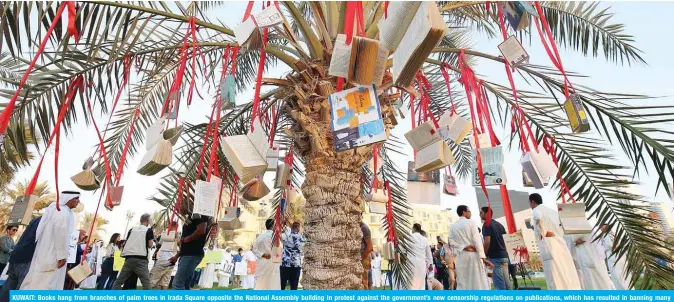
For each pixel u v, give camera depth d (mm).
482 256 4285
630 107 2438
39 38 1800
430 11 1067
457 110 4211
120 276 4762
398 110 2859
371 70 1476
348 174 2186
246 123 3957
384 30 1361
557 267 4066
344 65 1491
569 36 3252
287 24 2418
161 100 3764
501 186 1862
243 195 2535
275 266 5055
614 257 4816
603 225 2574
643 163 2365
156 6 2477
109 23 2033
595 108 2611
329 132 2172
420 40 1087
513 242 2453
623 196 2570
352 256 2098
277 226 3424
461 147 4762
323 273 2004
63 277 3771
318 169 2197
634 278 2467
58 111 2488
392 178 4082
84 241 7996
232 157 1775
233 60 2066
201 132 3701
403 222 4094
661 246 2404
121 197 2115
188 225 4246
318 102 2191
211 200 1845
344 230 2090
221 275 9891
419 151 1830
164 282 5555
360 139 1575
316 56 2443
